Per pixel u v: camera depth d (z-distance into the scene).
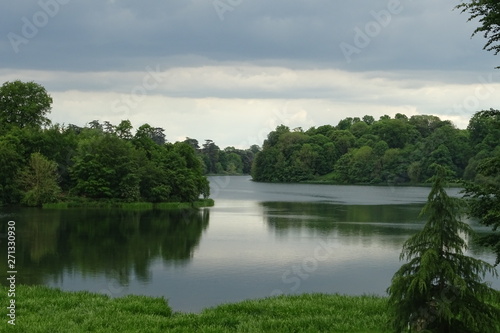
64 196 86.69
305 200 103.94
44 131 90.44
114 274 33.94
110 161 89.06
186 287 30.28
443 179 12.91
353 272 34.69
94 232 54.53
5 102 97.06
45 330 14.77
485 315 12.34
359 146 177.62
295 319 16.28
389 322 13.09
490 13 14.33
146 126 101.31
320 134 189.75
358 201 101.06
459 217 12.91
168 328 15.55
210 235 53.06
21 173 82.62
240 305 18.16
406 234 53.62
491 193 14.54
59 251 42.75
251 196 117.69
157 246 45.78
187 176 94.75
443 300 12.27
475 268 12.80
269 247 45.25
